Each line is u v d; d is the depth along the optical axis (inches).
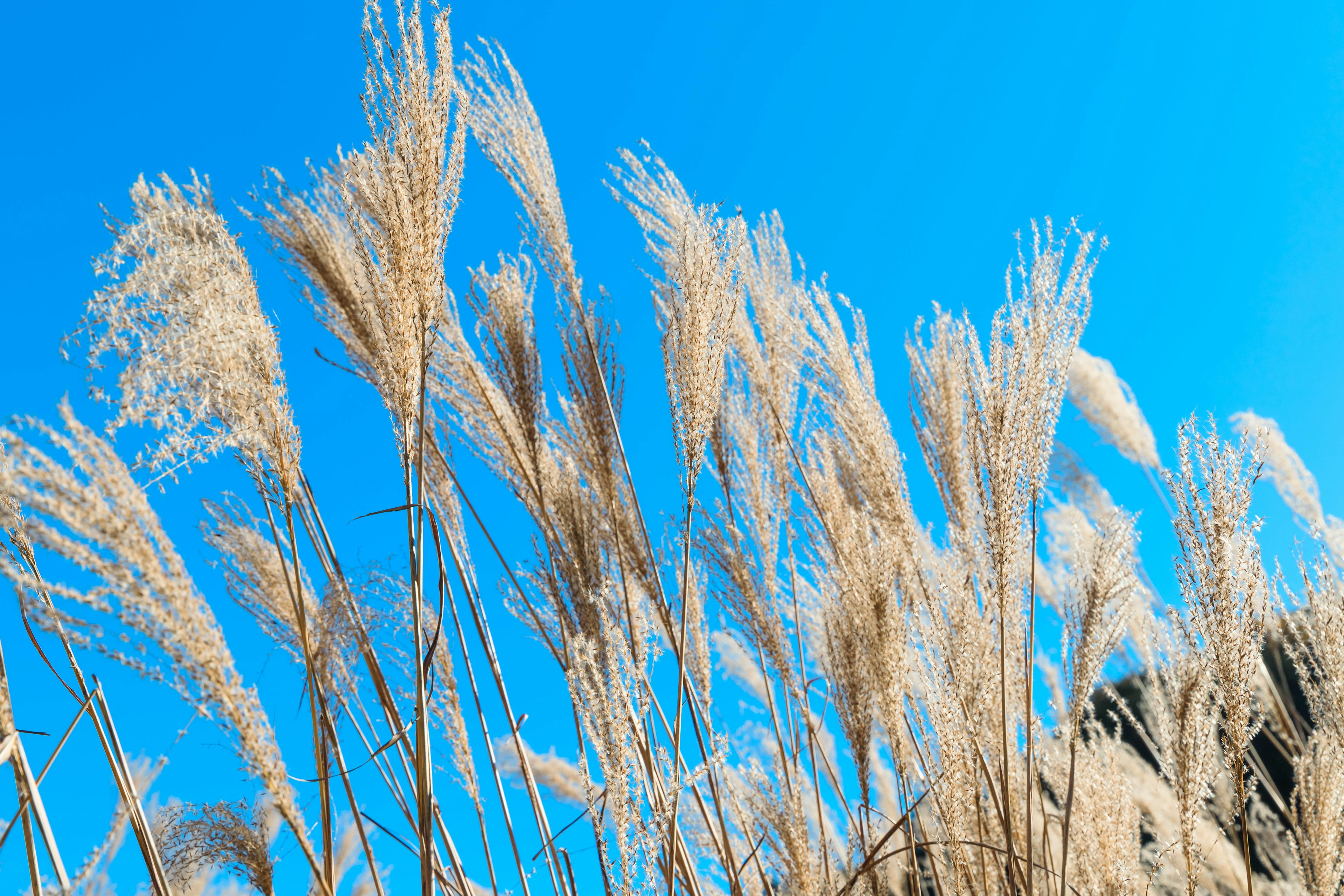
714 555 125.4
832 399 135.8
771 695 123.3
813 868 107.5
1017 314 88.4
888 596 113.6
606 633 73.5
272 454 69.0
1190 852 90.2
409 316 75.5
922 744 112.3
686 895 93.9
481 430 116.5
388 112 74.5
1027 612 101.7
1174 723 93.2
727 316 92.3
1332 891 101.8
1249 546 81.5
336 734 76.0
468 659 101.8
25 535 50.7
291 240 98.4
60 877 58.2
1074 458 139.3
